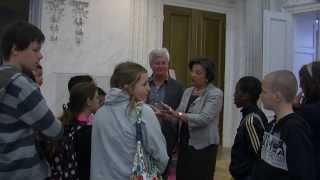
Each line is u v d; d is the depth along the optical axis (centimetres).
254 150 238
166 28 748
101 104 268
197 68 332
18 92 185
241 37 829
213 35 812
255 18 779
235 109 829
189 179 325
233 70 836
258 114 250
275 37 762
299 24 809
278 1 798
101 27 652
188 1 774
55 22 610
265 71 747
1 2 571
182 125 334
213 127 328
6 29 199
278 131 201
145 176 210
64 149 226
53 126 192
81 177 237
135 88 218
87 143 238
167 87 347
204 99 327
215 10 813
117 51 668
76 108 243
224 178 574
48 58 605
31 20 593
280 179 197
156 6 729
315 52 824
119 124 213
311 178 189
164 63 345
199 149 322
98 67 650
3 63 199
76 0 627
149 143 212
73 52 627
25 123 190
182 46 770
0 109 186
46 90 603
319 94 227
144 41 705
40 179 196
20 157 187
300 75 235
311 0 738
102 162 214
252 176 216
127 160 211
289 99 203
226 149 800
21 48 193
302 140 191
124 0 673
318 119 215
